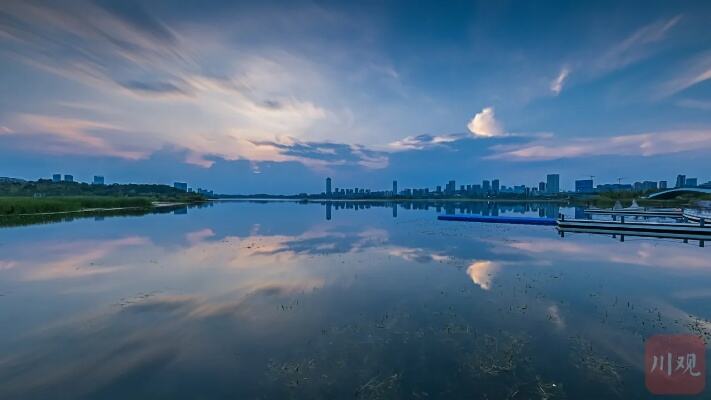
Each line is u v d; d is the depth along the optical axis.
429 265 19.75
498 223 47.12
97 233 34.19
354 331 10.44
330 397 7.13
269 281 16.34
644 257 22.09
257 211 82.31
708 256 22.45
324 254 23.28
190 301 13.36
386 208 105.06
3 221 45.88
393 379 7.77
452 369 8.20
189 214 66.25
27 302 13.19
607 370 8.08
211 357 8.77
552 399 7.01
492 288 15.12
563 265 19.73
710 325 10.84
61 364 8.40
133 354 8.92
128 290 14.82
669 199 101.56
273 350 9.17
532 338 9.91
